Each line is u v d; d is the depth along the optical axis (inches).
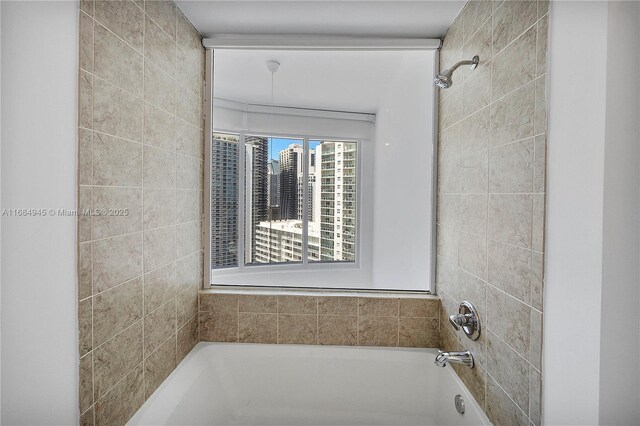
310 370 68.6
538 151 36.5
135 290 47.1
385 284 89.0
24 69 32.1
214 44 69.7
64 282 35.3
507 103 42.8
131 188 45.5
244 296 70.4
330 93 94.3
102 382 40.4
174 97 58.2
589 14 31.8
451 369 62.1
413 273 78.3
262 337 70.5
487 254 48.3
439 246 69.2
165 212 55.6
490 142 47.3
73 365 36.2
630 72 30.5
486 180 48.5
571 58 33.0
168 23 55.8
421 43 68.4
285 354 69.0
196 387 60.1
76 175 35.9
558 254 34.5
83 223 36.6
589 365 31.8
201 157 70.7
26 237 32.6
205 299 70.2
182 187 62.0
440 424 62.6
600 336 31.0
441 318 67.9
